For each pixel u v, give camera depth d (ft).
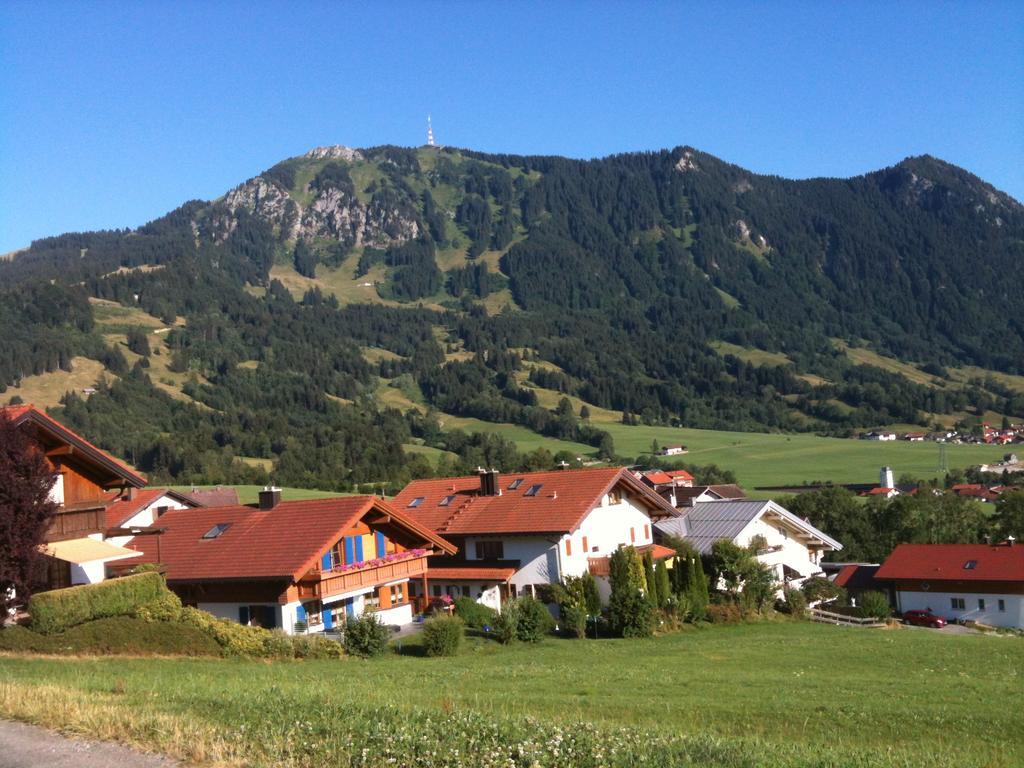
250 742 44.21
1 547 84.48
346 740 44.60
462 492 181.68
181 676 72.43
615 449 643.04
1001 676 101.09
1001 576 191.01
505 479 177.17
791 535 201.77
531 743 45.19
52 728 47.29
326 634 118.52
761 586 167.84
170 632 94.12
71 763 41.78
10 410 100.89
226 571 121.19
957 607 196.95
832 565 236.63
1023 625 188.14
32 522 86.43
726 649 118.73
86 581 116.47
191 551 129.49
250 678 73.15
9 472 85.20
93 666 79.20
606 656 110.11
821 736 61.72
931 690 84.07
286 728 46.80
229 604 122.72
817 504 283.18
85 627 90.43
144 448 502.38
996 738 63.72
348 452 503.61
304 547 121.90
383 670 88.28
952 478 497.05
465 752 44.06
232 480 452.35
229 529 132.57
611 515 166.91
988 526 274.77
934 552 207.82
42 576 90.89
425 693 68.03
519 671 89.71
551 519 156.66
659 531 190.08
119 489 117.29
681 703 70.33
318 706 52.70
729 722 64.54
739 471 558.97
